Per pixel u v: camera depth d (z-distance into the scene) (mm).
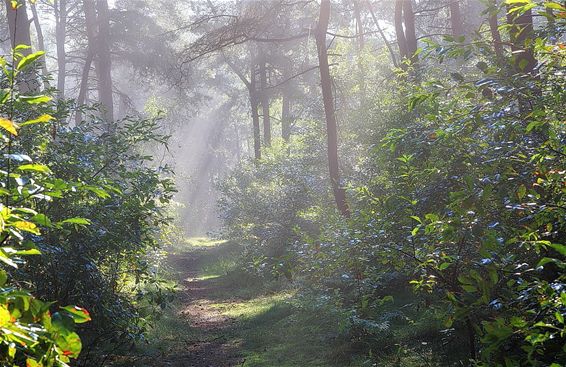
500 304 4195
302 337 10789
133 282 12109
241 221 23344
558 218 4410
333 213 12633
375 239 6512
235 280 20516
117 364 8789
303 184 19766
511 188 4961
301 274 15336
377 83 20703
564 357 3844
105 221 7328
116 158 8242
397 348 8727
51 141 7332
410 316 9977
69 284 6773
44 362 2090
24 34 20812
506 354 4355
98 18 32031
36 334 2066
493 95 5750
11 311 2115
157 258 11562
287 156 24438
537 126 4750
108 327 7562
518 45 5141
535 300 4059
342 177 16641
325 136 20516
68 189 2943
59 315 2049
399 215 6242
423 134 6133
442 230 4777
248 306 15656
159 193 8398
